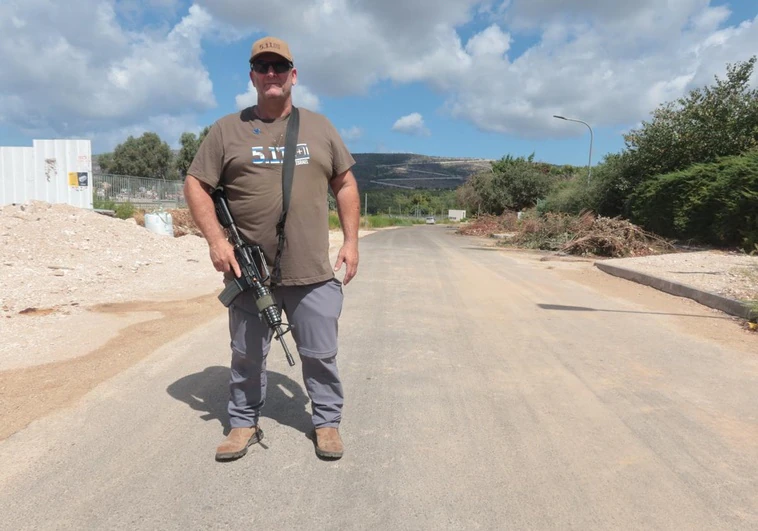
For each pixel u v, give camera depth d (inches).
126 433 128.7
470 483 110.3
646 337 232.4
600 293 349.1
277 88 112.9
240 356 120.1
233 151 114.6
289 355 115.7
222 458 116.5
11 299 263.3
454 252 692.7
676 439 132.0
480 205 1854.1
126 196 871.7
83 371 170.4
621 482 111.7
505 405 152.0
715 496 107.0
